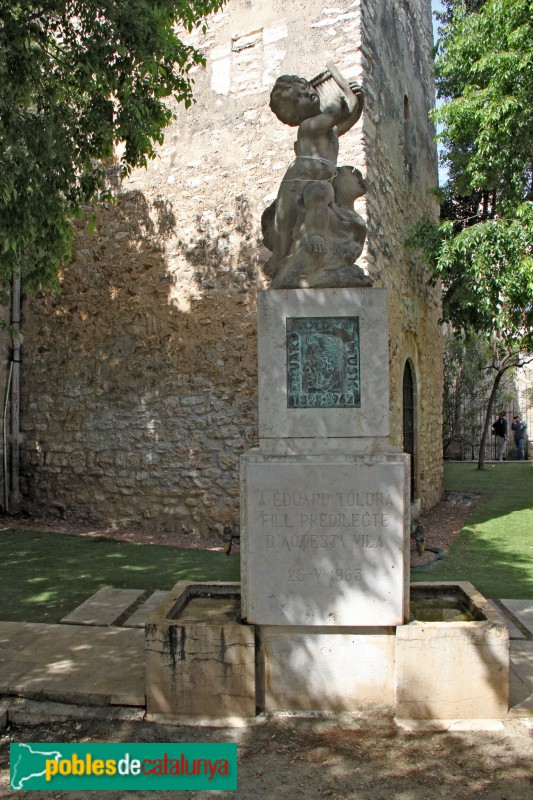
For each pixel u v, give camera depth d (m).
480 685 3.14
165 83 6.37
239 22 7.90
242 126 7.83
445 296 9.98
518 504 10.52
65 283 8.88
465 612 3.72
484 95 8.00
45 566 6.36
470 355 19.72
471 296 9.06
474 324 10.23
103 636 4.25
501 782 2.70
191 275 8.05
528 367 24.06
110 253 8.58
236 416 7.72
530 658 3.86
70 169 5.64
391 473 3.18
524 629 4.44
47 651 3.97
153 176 8.34
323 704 3.24
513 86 7.85
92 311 8.70
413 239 8.81
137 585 5.64
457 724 3.11
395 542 3.18
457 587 4.05
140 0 5.32
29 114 5.33
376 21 7.84
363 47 7.19
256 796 2.64
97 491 8.54
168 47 5.86
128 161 6.37
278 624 3.22
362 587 3.19
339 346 3.29
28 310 9.18
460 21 8.79
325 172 3.63
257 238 7.70
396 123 8.71
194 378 7.98
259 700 3.26
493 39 8.09
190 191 8.10
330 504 3.21
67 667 3.71
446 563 6.41
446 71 8.82
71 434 8.77
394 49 8.72
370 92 7.35
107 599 5.13
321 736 3.05
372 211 7.21
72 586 5.62
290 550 3.22
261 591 3.23
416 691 3.13
